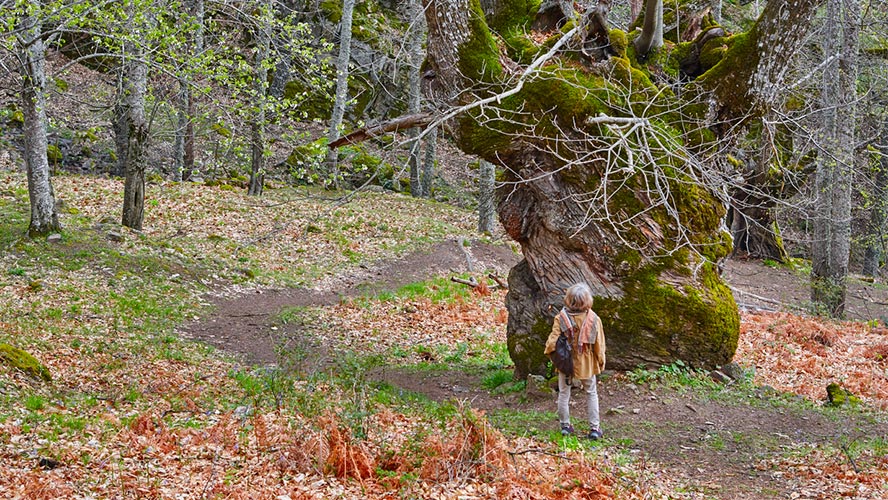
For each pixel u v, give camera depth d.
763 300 19.38
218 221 21.50
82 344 10.84
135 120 18.42
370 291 17.72
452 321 15.29
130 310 13.52
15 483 4.80
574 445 6.86
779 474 6.16
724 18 30.95
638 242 9.01
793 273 26.03
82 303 13.33
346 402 7.41
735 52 9.38
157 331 12.55
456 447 5.66
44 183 16.56
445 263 21.34
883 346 13.03
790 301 21.02
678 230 9.00
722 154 9.79
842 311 18.67
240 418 7.01
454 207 29.30
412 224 24.59
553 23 10.88
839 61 16.75
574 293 7.29
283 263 19.20
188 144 27.36
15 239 16.17
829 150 17.06
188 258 17.62
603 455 6.53
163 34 11.06
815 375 11.06
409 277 19.70
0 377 7.85
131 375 9.41
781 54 9.09
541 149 9.04
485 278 19.39
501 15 10.86
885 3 17.33
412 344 13.46
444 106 9.55
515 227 9.72
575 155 8.88
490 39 9.40
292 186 28.06
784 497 5.61
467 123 9.42
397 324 14.85
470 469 5.54
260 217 22.56
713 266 9.37
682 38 11.92
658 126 9.16
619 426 7.71
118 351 10.77
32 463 5.28
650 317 8.91
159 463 5.57
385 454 5.73
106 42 11.28
